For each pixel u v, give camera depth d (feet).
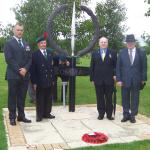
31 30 36.22
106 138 21.11
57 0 37.96
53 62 29.37
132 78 25.23
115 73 26.27
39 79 25.88
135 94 25.54
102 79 26.20
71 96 29.53
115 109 27.96
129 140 21.16
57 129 23.93
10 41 24.53
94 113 29.04
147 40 43.37
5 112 29.68
